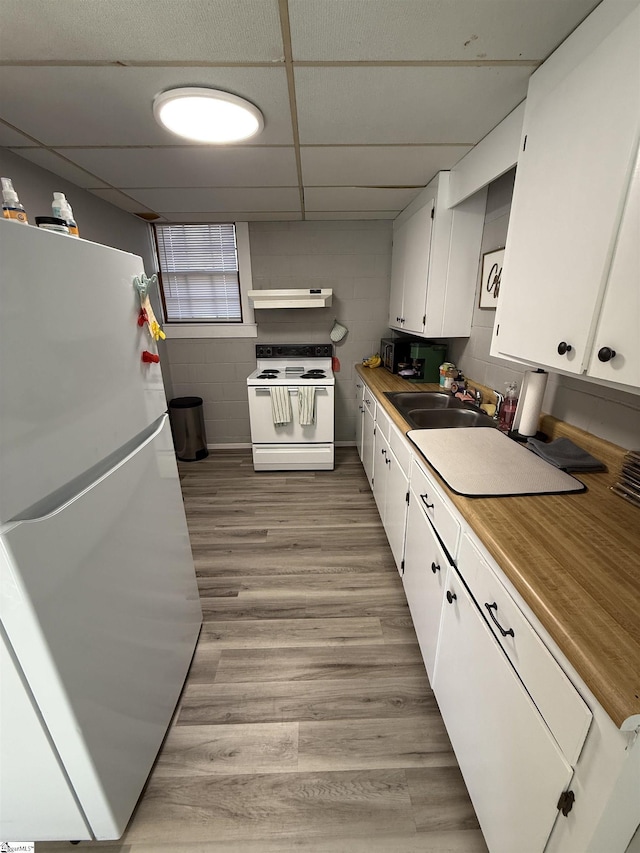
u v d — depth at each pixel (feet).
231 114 4.25
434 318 7.35
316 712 4.42
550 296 3.45
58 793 2.92
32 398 2.25
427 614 4.48
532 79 3.66
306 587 6.38
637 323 2.55
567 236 3.18
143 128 4.72
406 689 4.68
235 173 6.34
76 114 4.38
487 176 5.00
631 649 1.90
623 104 2.54
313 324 11.09
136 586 3.52
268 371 11.21
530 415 4.83
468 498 3.42
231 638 5.40
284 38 3.17
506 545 2.72
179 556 4.64
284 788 3.72
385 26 3.03
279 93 3.99
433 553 4.19
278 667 4.97
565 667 2.06
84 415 2.76
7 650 2.37
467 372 7.77
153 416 3.99
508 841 2.65
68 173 6.31
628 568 2.51
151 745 3.78
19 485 2.18
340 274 10.66
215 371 11.59
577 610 2.14
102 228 7.98
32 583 2.25
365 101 4.14
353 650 5.21
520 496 3.45
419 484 4.68
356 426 12.12
